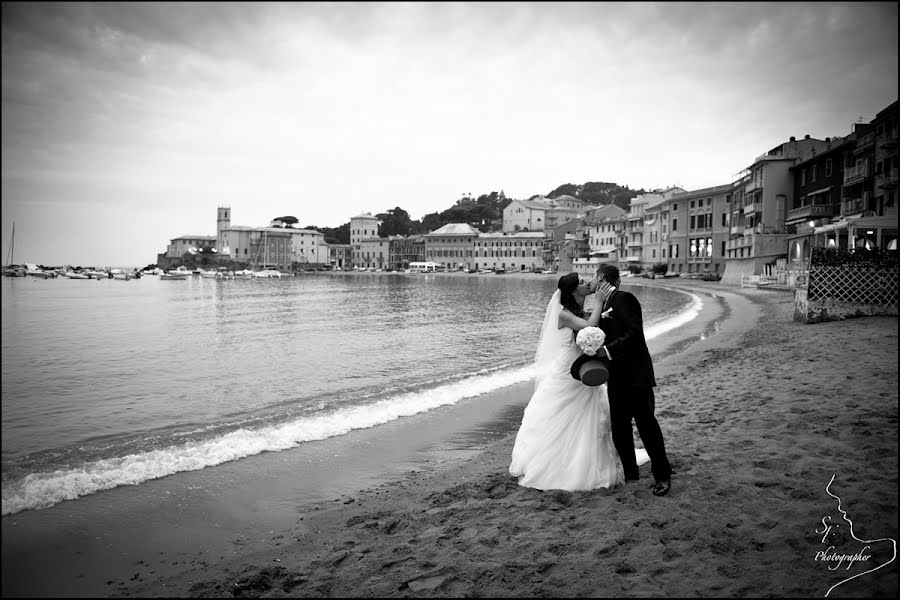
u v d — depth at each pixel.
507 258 171.50
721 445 7.02
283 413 11.83
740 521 4.76
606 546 4.59
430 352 21.44
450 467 8.13
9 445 9.69
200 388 14.91
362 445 9.41
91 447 9.51
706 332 23.84
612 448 6.28
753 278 55.44
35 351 22.58
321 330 30.47
